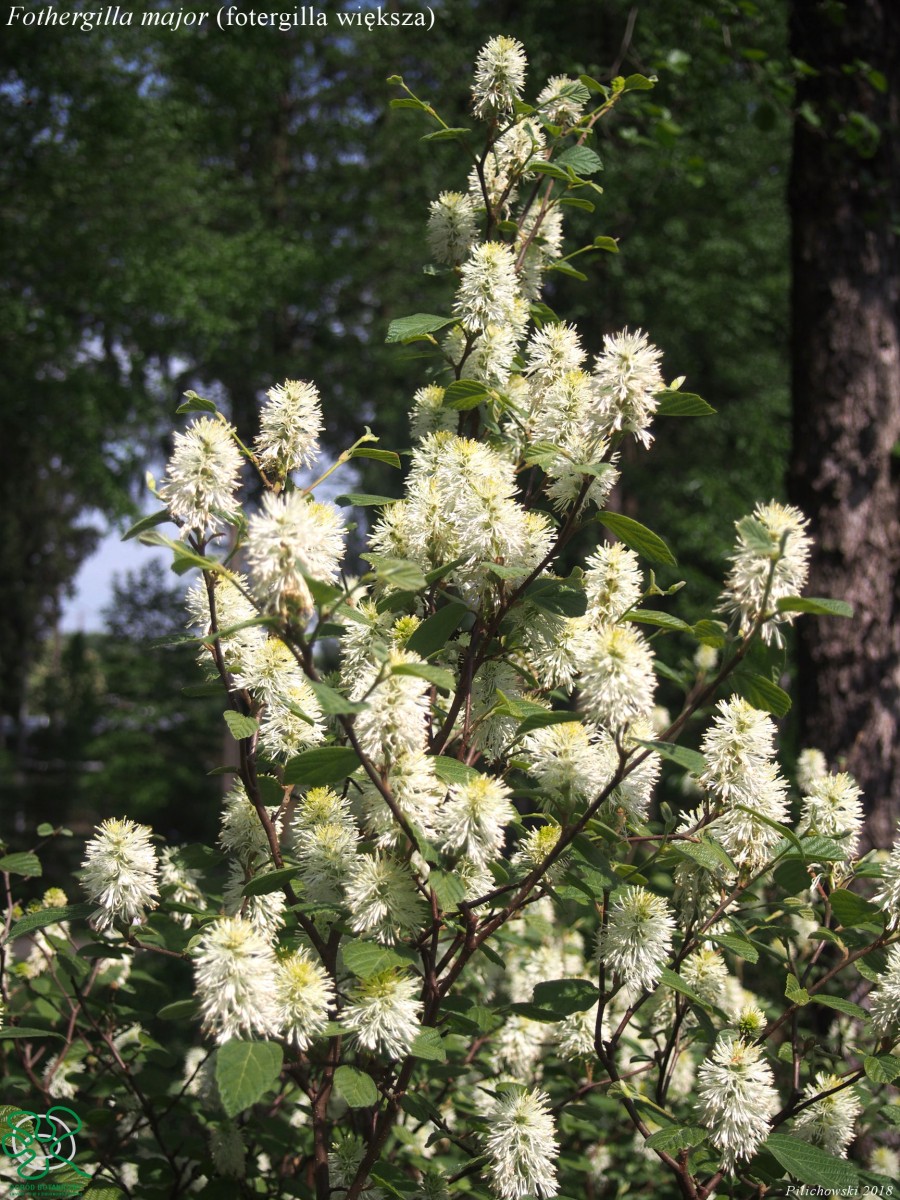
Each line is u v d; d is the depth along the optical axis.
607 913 2.25
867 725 4.80
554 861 2.03
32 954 3.22
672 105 6.60
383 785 1.80
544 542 2.22
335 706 1.62
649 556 2.09
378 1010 1.82
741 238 13.19
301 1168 2.75
